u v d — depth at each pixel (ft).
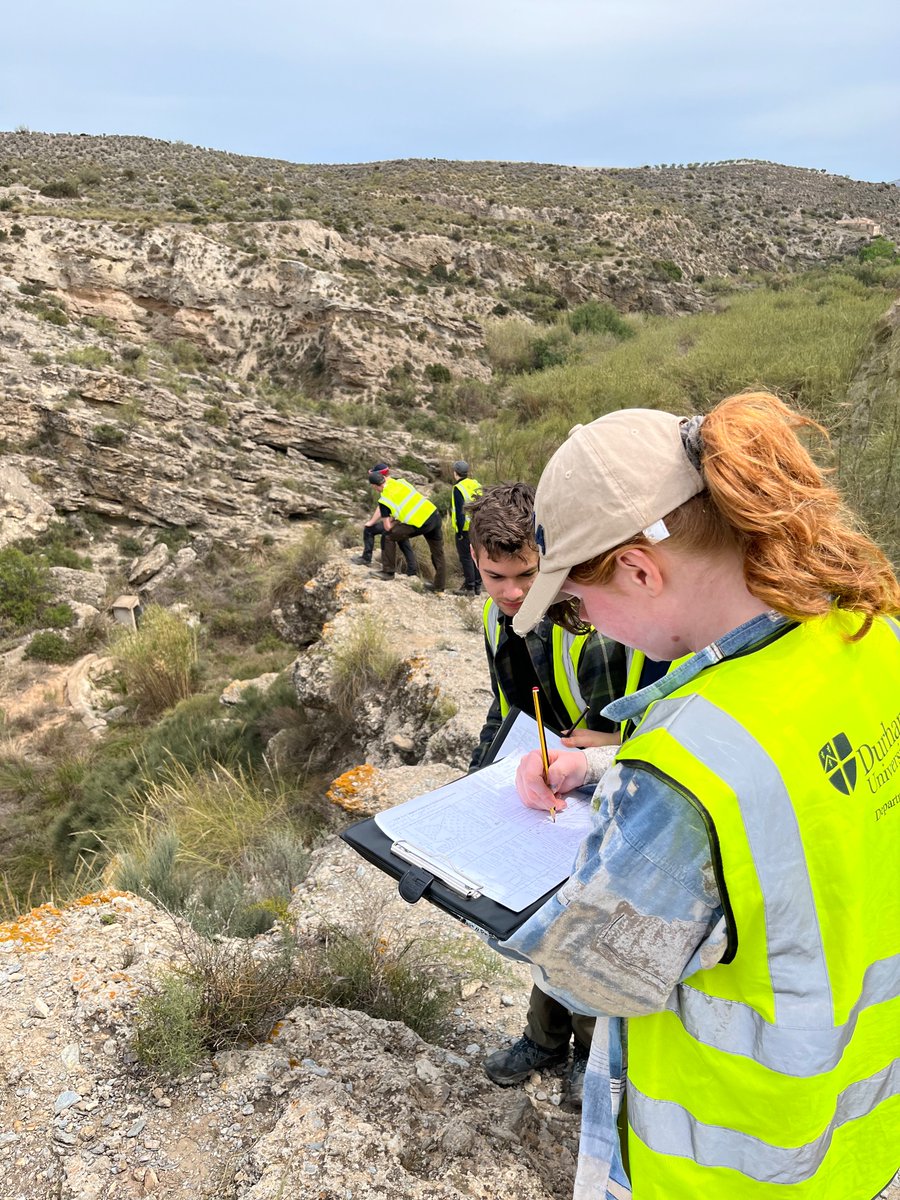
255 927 10.98
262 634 65.10
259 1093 6.97
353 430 103.45
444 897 4.62
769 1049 3.16
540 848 4.98
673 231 219.61
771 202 285.64
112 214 139.74
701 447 3.17
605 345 125.49
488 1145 6.53
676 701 3.24
